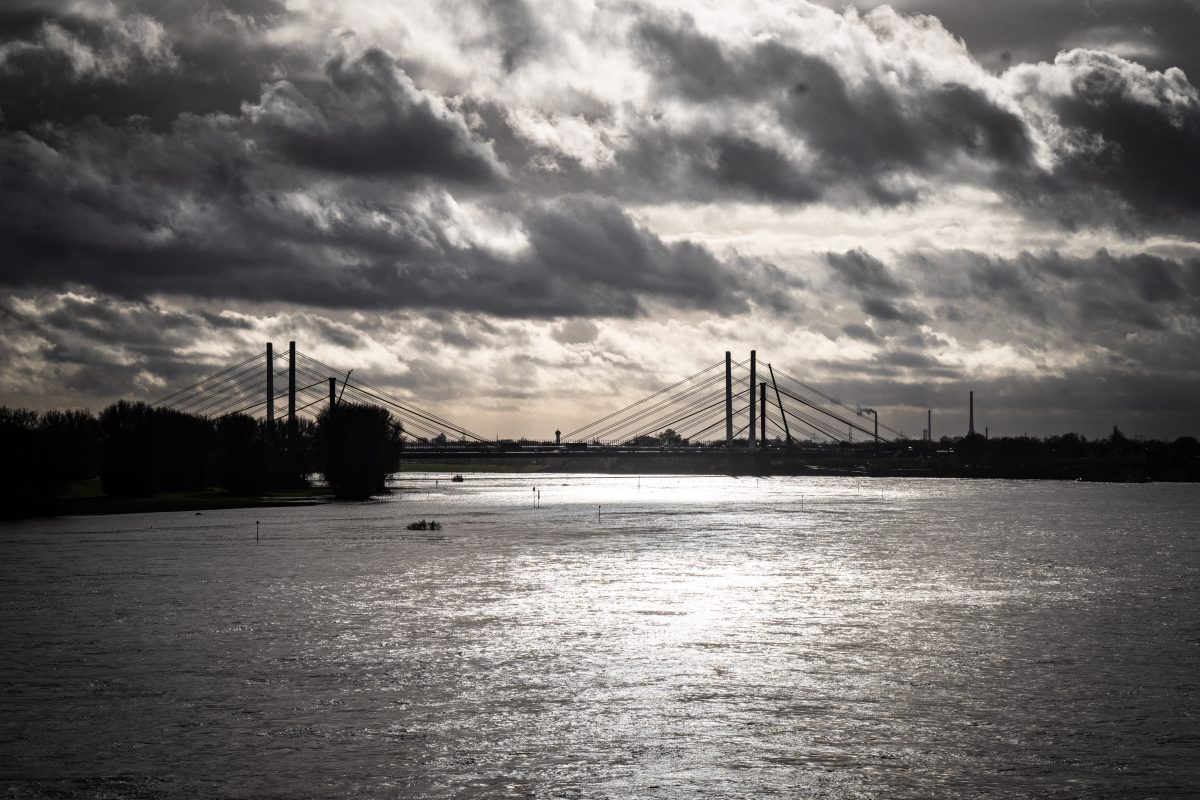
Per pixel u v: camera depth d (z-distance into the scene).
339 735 47.88
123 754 45.47
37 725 49.19
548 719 50.12
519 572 99.06
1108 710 51.66
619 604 80.31
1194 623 73.25
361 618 74.12
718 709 51.69
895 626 71.81
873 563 108.38
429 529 146.50
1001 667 59.81
